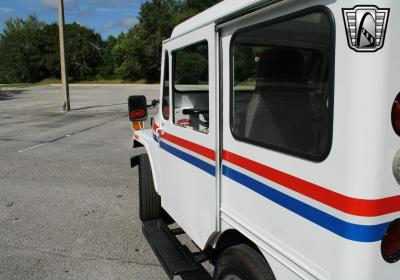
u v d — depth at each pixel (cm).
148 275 395
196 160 304
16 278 389
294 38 201
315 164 188
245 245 254
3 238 478
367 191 165
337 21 171
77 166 813
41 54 6525
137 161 465
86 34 6234
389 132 163
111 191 652
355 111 163
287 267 210
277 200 216
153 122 428
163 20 4766
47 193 644
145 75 5356
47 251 445
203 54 294
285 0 197
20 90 3803
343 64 168
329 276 183
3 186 681
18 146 1018
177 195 352
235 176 255
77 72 6141
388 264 174
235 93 252
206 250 338
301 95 199
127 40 5431
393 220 171
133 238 476
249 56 236
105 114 1736
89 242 466
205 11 288
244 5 226
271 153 218
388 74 159
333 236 179
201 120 315
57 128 1332
